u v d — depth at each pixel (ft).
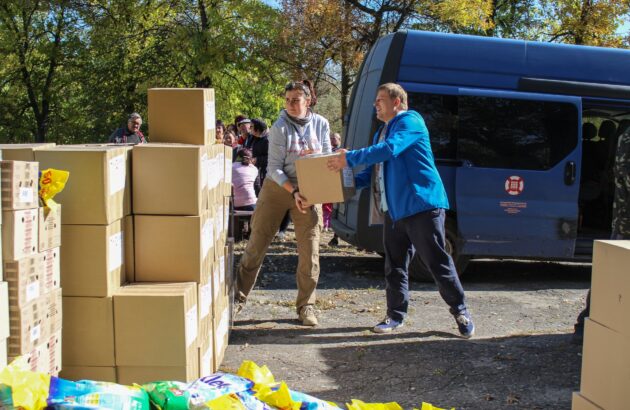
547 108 25.38
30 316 9.70
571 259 25.94
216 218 14.94
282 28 58.44
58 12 80.64
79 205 11.39
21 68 85.97
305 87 18.13
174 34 67.87
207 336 13.75
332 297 22.97
